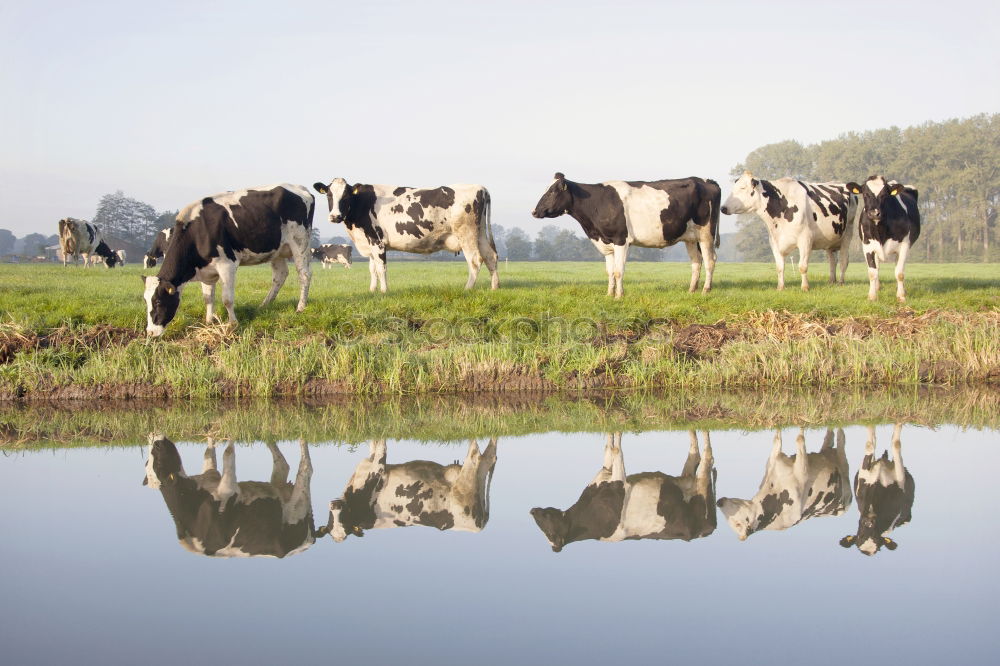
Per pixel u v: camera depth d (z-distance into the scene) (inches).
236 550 255.6
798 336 535.2
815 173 4532.5
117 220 4456.2
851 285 737.6
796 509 296.0
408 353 500.4
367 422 423.5
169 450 369.4
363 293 645.9
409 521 286.4
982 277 975.0
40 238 6929.1
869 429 397.4
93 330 514.3
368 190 648.4
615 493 314.8
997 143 3777.1
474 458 361.1
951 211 3823.8
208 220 498.3
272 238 526.9
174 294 494.9
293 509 297.9
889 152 4111.7
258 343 505.4
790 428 402.0
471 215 651.5
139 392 467.2
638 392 483.8
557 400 467.5
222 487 320.5
